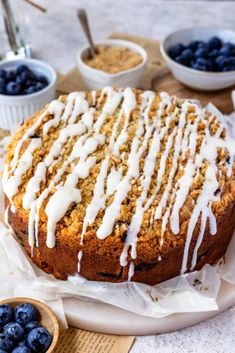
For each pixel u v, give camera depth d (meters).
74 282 0.71
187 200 0.70
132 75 0.96
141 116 0.79
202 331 0.70
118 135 0.76
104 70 0.96
